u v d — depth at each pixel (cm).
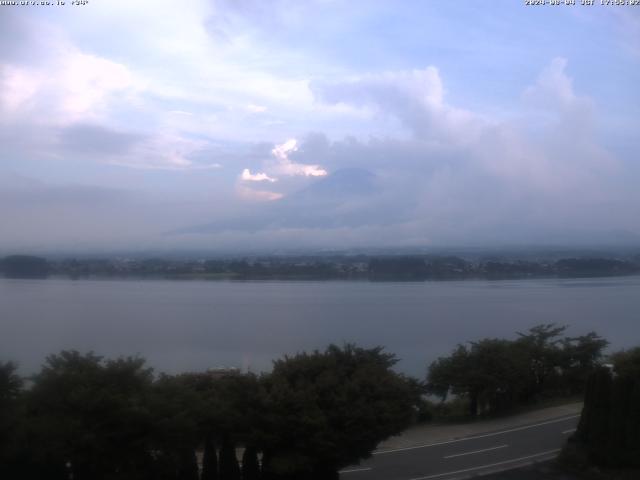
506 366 2664
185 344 5434
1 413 1248
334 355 1789
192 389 1569
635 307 8675
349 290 11475
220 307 8656
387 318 7588
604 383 1914
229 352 5009
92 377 1420
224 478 1523
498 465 1928
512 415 2617
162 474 1434
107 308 8019
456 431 2367
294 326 6925
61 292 9581
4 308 7444
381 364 1830
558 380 2991
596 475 1816
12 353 4191
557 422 2473
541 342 3103
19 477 1320
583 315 7750
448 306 8938
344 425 1539
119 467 1357
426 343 5731
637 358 2195
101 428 1345
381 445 2164
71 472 1385
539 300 9644
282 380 1599
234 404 1541
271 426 1508
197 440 1477
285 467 1477
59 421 1310
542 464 1936
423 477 1808
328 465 1605
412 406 1859
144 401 1395
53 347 4709
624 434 1869
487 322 7219
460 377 2634
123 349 4972
